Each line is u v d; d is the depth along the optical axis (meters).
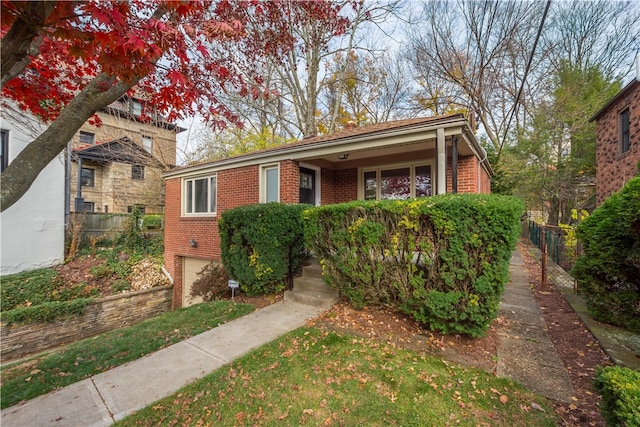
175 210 9.70
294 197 7.03
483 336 3.48
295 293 5.20
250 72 5.71
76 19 2.04
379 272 3.81
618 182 8.59
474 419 2.17
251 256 5.53
